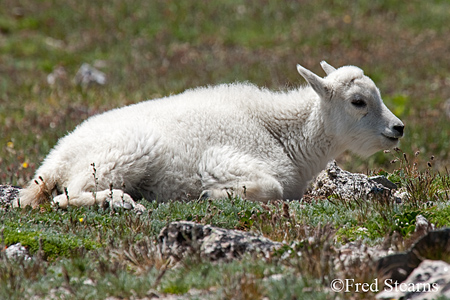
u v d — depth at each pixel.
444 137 49.34
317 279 17.59
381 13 98.25
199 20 94.56
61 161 26.42
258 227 21.70
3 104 56.09
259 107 28.73
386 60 77.50
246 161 26.70
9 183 34.25
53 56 78.75
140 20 93.81
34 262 19.31
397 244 19.77
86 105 55.34
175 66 73.44
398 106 59.22
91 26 91.62
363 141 28.92
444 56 79.19
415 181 28.58
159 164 26.16
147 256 19.52
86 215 23.44
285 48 84.00
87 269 19.20
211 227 20.22
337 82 28.59
